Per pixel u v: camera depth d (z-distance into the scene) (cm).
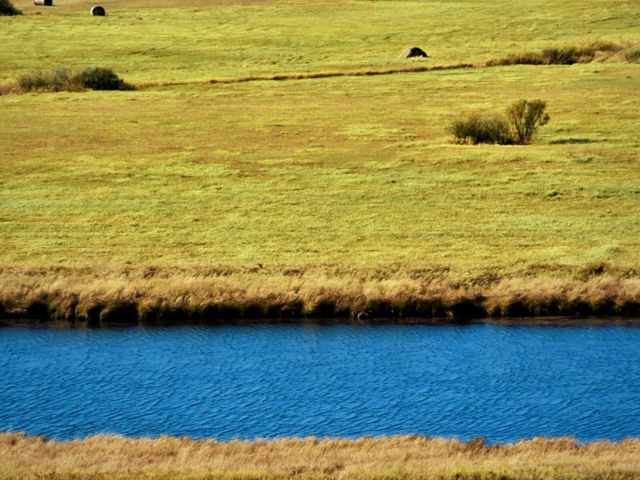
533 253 9438
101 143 14800
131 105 17812
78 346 7406
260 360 7069
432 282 8469
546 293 8194
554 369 6844
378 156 13650
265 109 17300
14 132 15562
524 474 4659
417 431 5803
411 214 10888
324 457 5031
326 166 13162
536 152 13688
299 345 7381
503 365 6925
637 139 14350
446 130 15075
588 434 5738
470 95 17988
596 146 14000
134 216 10956
